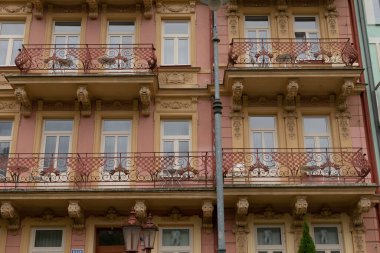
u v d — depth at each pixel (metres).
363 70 16.64
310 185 15.16
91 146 16.72
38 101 17.22
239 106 17.06
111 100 17.28
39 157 16.19
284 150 16.52
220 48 17.95
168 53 18.25
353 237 15.67
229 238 15.63
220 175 12.13
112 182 15.91
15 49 18.25
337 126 16.94
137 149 16.67
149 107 17.16
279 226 15.99
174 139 17.05
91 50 17.44
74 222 15.73
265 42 17.19
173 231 15.98
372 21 18.39
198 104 17.28
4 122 17.27
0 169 15.98
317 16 18.56
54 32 18.42
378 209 15.92
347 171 15.94
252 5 18.55
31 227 15.93
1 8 18.44
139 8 18.50
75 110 17.16
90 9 18.38
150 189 15.18
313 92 17.23
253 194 15.20
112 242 16.12
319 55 17.38
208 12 18.50
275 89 17.08
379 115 17.00
